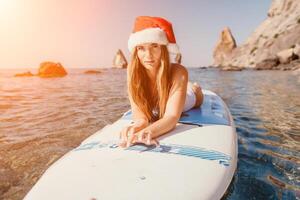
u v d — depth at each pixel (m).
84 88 10.09
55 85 11.78
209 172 1.42
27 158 2.54
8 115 4.63
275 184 1.87
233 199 1.62
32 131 3.51
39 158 2.54
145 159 1.51
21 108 5.37
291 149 2.65
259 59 48.91
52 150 2.75
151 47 1.93
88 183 1.27
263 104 5.50
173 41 2.06
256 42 57.41
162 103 2.10
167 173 1.36
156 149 1.64
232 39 80.56
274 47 48.72
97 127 3.71
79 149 1.72
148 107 2.16
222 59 80.62
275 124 3.71
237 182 1.88
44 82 13.95
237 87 9.76
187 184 1.28
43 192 1.23
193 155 1.58
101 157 1.55
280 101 5.87
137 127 1.84
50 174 1.41
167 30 2.01
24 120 4.20
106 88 10.06
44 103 6.04
